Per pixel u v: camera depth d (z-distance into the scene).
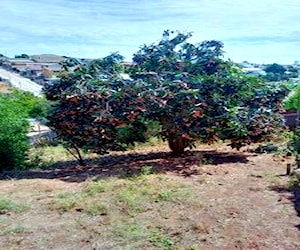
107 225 5.22
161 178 7.49
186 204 5.96
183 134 9.10
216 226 5.13
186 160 9.33
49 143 13.21
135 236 4.84
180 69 10.16
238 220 5.32
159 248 4.53
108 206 5.90
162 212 5.64
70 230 5.09
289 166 7.73
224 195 6.41
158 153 10.78
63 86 9.44
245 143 9.92
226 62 10.19
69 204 5.99
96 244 4.67
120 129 9.38
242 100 9.91
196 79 9.53
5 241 4.79
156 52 10.26
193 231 4.98
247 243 4.63
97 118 8.68
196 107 8.92
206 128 9.19
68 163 9.99
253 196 6.35
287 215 5.49
